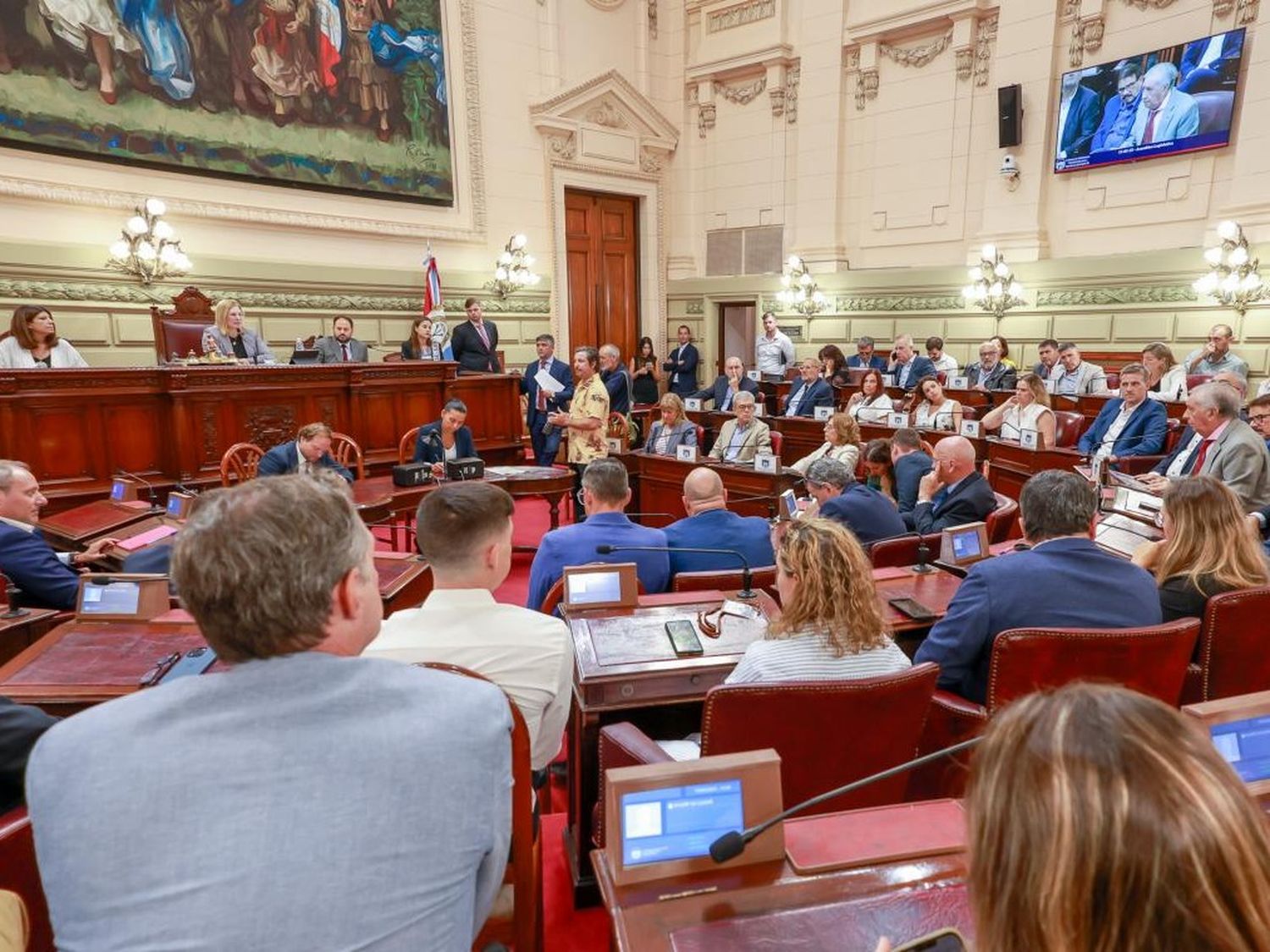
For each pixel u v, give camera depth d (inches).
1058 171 308.0
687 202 422.0
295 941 24.6
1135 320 295.4
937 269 340.8
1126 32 287.0
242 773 25.4
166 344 236.4
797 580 57.7
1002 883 18.1
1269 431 128.7
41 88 229.3
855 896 31.4
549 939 63.4
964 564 94.9
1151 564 81.5
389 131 307.4
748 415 198.1
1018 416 194.9
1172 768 17.0
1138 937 16.3
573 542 94.9
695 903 31.3
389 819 26.1
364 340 312.0
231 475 173.6
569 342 383.9
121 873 24.3
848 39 354.0
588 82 363.6
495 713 29.6
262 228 280.7
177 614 78.7
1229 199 270.8
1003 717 20.2
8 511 97.0
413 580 94.3
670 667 64.2
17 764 45.2
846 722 50.0
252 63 269.9
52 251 235.3
